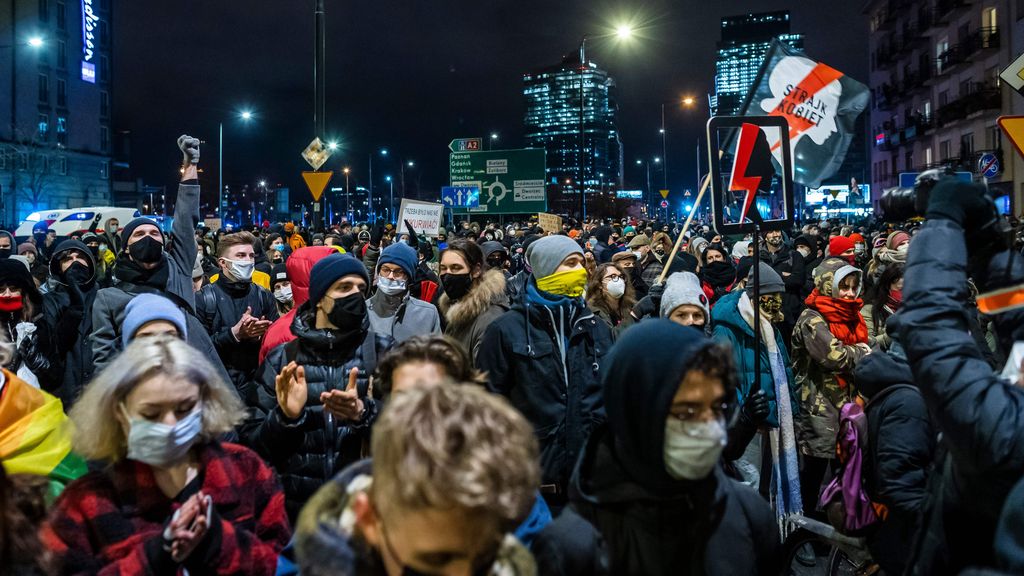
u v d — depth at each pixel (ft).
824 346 18.71
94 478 8.87
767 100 21.58
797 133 21.42
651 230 83.82
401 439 5.03
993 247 8.11
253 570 8.77
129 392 8.70
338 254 14.44
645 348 7.18
